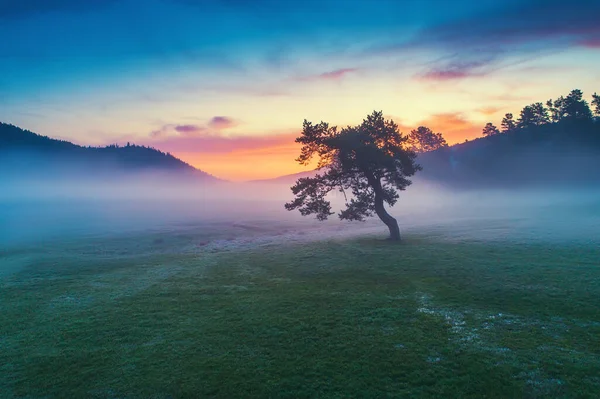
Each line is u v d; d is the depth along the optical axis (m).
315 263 32.81
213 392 12.12
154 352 15.20
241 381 12.69
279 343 15.65
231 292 24.30
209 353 14.95
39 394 12.29
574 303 18.52
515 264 27.42
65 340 16.77
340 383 12.33
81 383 12.90
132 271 32.91
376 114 44.12
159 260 38.75
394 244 40.38
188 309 20.88
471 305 19.42
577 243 34.91
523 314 17.67
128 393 12.19
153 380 12.93
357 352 14.48
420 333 16.06
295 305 20.78
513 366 12.77
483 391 11.48
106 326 18.41
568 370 12.30
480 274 25.28
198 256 40.78
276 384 12.41
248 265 33.78
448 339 15.32
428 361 13.53
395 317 18.17
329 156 44.69
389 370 13.02
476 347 14.42
